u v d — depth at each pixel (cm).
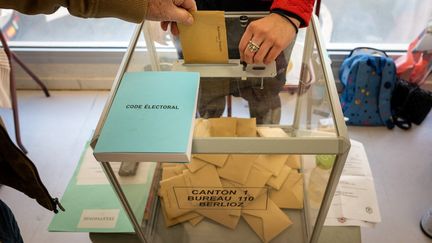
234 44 78
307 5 75
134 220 78
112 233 87
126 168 77
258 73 78
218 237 87
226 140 58
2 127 65
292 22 73
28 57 209
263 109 72
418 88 181
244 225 88
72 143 188
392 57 194
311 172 77
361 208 90
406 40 200
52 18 208
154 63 80
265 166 81
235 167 79
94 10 57
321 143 57
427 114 188
